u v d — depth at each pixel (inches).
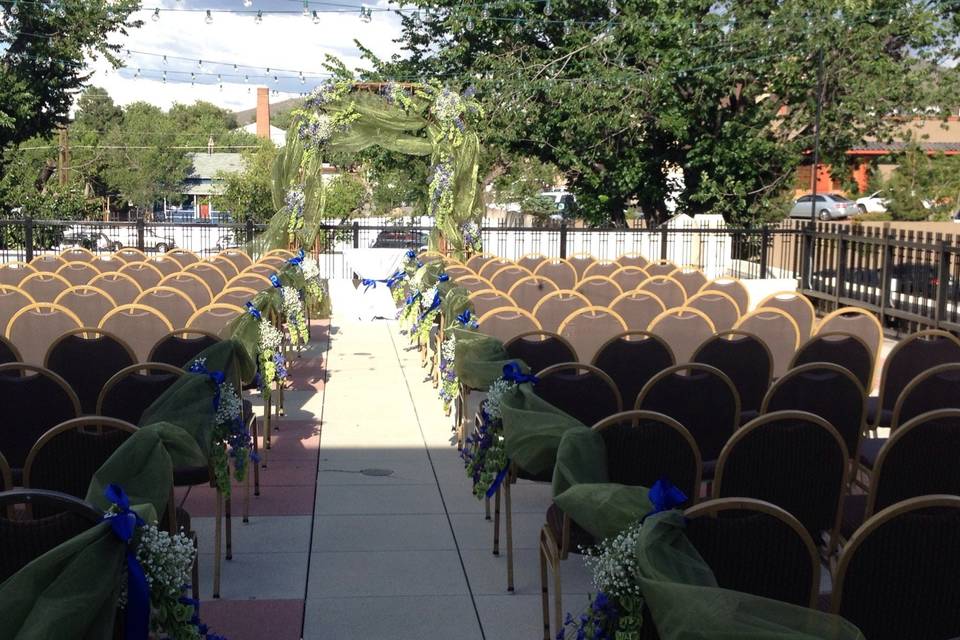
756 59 882.8
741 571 106.4
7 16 1009.5
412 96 572.7
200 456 136.7
